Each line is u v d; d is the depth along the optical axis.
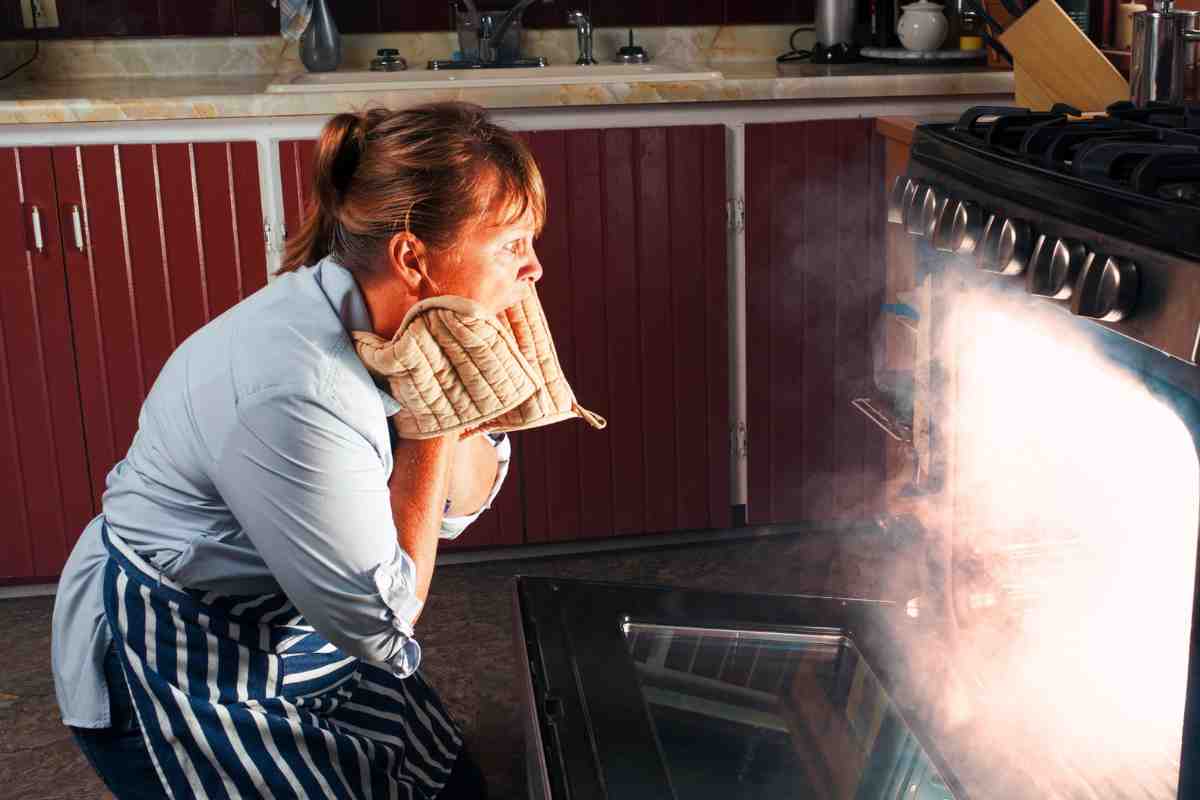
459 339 1.26
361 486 1.29
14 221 2.55
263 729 1.45
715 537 2.96
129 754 1.48
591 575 2.78
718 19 3.21
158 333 2.63
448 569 2.83
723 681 1.55
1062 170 1.33
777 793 1.33
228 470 1.29
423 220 1.24
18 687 2.38
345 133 1.30
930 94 2.67
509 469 2.78
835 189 2.72
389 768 1.57
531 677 1.54
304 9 2.94
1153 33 1.98
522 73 2.95
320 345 1.28
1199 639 1.08
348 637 1.34
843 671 1.59
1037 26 2.24
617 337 2.74
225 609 1.42
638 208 2.67
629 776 1.35
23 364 2.62
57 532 2.71
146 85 2.92
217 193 2.58
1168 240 1.11
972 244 1.44
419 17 3.15
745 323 2.77
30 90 2.79
